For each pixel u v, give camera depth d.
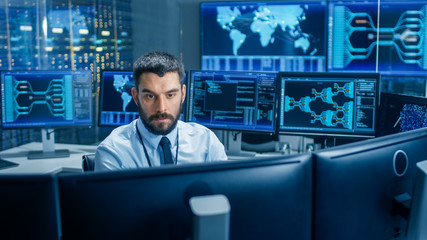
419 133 1.04
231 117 2.42
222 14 3.46
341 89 2.23
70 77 2.62
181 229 0.76
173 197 0.75
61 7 3.41
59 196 0.71
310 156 0.86
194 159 1.56
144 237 0.74
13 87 2.54
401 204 0.97
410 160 1.00
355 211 0.90
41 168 2.28
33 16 3.29
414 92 3.35
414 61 3.30
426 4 3.21
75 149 2.76
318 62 3.39
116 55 3.51
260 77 2.36
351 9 3.29
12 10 3.17
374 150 0.93
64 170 2.33
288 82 2.31
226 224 0.64
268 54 3.45
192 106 2.47
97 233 0.72
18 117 2.56
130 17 3.59
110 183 0.72
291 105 2.32
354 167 0.89
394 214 0.98
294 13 3.36
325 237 0.88
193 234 0.64
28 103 2.56
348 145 0.90
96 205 0.71
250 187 0.79
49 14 3.37
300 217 0.85
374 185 0.93
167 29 3.60
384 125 2.08
